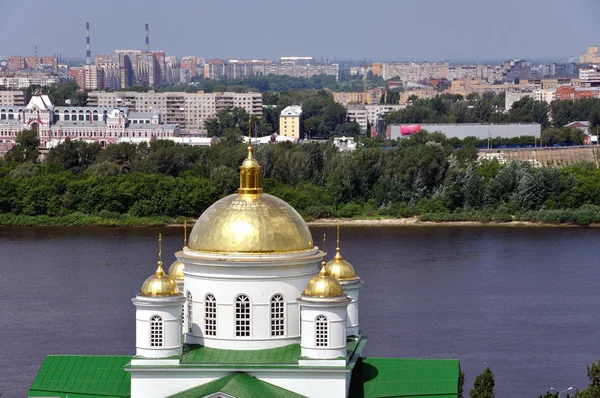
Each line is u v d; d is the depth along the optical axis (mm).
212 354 152125
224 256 152000
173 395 149125
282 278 153125
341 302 149000
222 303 153125
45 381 158000
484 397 167875
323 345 149375
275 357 151125
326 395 148625
